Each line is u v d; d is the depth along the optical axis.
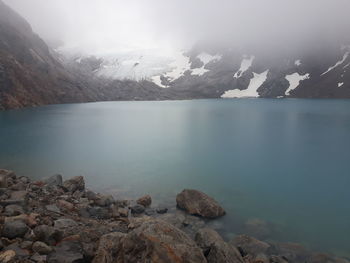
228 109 122.75
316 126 64.88
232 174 29.41
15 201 15.27
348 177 28.39
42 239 11.41
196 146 43.75
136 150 40.69
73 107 130.75
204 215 18.36
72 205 17.36
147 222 10.62
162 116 92.12
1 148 40.53
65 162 33.44
